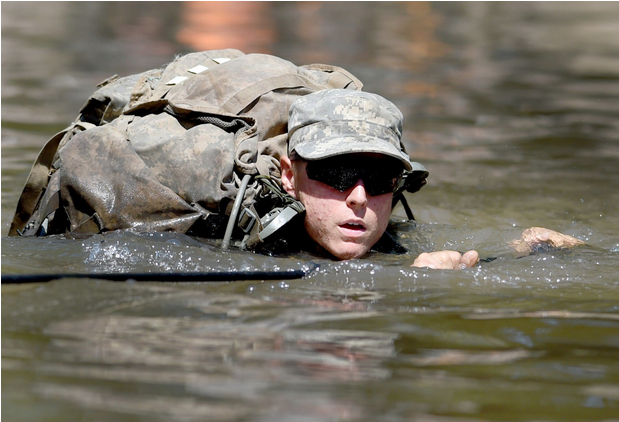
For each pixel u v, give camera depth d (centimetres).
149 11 6631
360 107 1209
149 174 1244
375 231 1206
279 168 1312
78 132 1343
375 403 688
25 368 743
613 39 5481
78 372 736
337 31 5628
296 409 669
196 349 802
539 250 1351
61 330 848
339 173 1171
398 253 1326
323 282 1076
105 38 4962
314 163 1184
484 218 1753
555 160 2323
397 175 1202
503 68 4234
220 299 981
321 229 1209
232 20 6138
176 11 6681
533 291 1064
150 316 904
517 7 7662
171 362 764
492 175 2134
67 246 1182
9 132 2473
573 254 1288
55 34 5081
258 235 1186
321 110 1212
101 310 920
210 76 1370
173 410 660
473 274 1127
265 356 788
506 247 1368
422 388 727
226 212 1238
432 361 796
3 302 933
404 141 2555
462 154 2386
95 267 1102
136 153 1269
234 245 1227
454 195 1928
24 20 5781
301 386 718
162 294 991
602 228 1666
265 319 907
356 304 982
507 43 5238
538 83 3781
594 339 873
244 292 1017
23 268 1080
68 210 1276
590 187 2016
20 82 3431
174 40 4919
